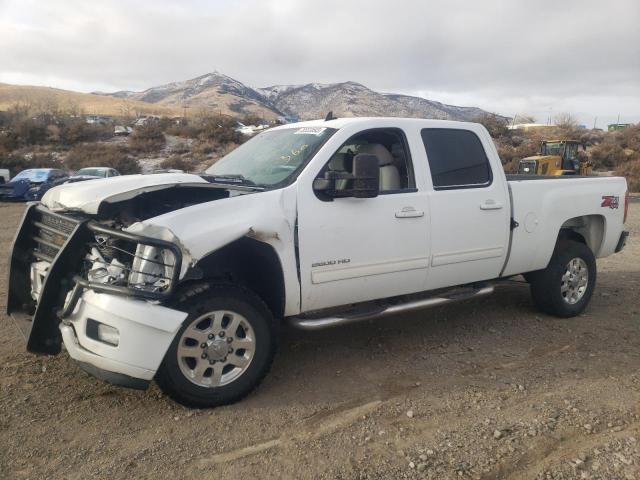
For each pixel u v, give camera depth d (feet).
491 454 11.39
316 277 14.56
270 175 15.23
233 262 14.47
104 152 134.00
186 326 12.62
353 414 13.09
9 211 62.18
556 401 13.78
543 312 20.88
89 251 13.11
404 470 10.86
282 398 13.87
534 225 19.10
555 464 11.09
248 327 13.43
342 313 15.51
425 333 18.80
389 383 14.82
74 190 13.61
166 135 161.48
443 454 11.41
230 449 11.57
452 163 17.46
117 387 14.12
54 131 161.58
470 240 17.47
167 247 12.12
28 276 15.16
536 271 20.36
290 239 14.02
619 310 21.74
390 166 16.51
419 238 16.29
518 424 12.59
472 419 12.86
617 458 11.28
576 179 21.08
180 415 12.86
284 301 14.23
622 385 14.75
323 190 14.60
